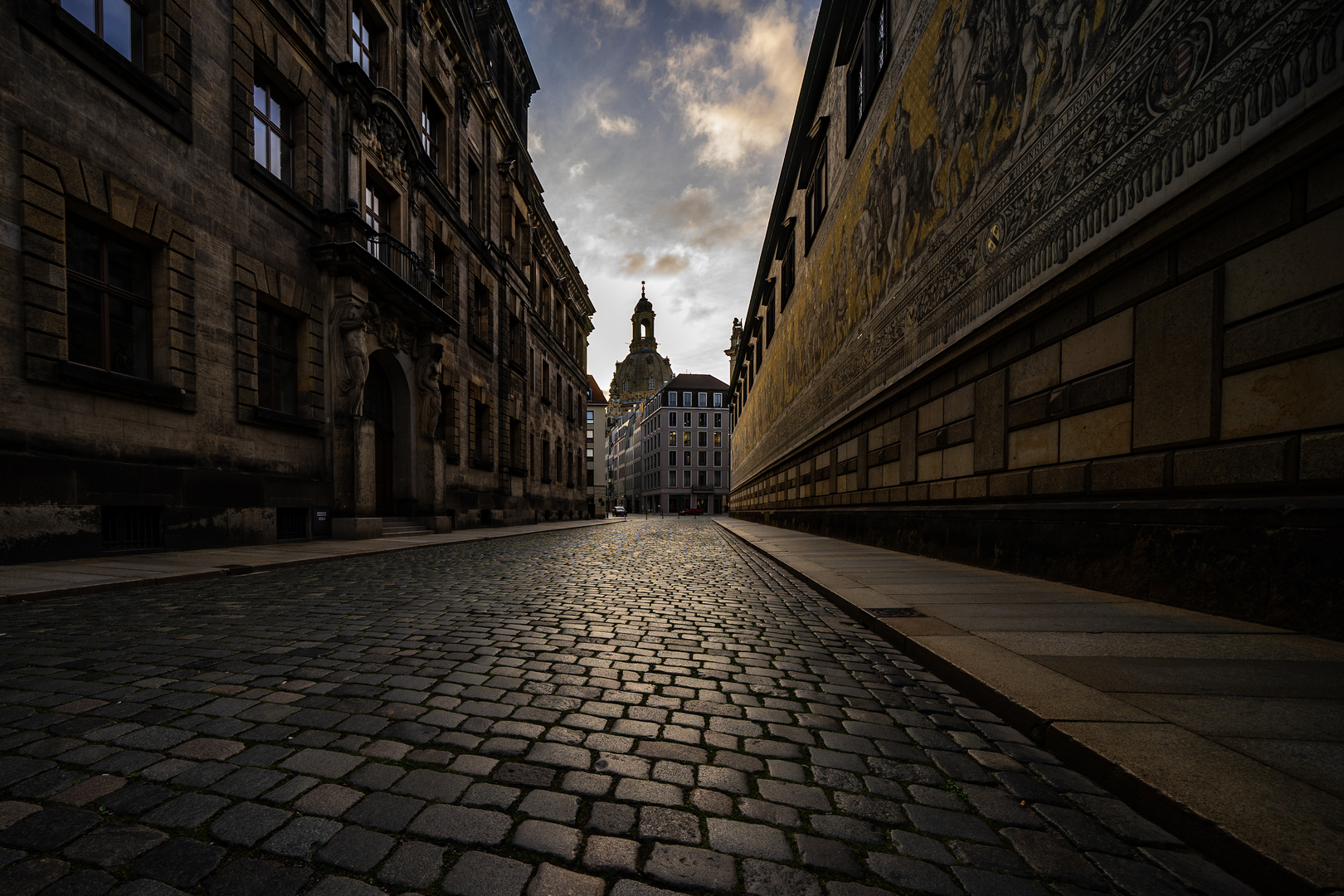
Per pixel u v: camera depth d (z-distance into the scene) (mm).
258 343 10695
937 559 7770
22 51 6664
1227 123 3518
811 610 4973
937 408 8000
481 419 20953
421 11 16719
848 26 11516
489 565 8469
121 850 1507
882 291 9812
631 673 3117
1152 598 4242
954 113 7105
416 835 1603
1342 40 2885
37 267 6770
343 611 4691
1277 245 3391
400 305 14211
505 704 2613
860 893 1399
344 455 12312
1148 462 4359
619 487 114625
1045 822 1696
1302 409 3262
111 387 7520
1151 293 4320
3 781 1850
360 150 13258
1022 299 5719
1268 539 3410
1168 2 3951
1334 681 2484
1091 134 4730
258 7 10430
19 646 3500
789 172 17828
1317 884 1249
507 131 23766
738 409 44438
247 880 1400
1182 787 1644
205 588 5848
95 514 7398
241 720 2381
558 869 1474
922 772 2010
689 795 1848
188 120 8883
